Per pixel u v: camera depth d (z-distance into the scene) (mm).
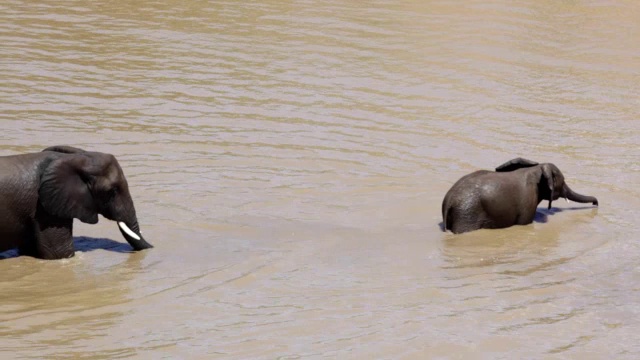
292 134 69438
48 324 39344
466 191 53000
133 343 37750
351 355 37188
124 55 85188
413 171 63438
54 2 99688
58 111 71062
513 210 53812
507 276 46375
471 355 37594
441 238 51719
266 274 45469
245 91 78125
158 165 61688
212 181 59375
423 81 83312
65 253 47094
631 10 106750
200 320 40156
